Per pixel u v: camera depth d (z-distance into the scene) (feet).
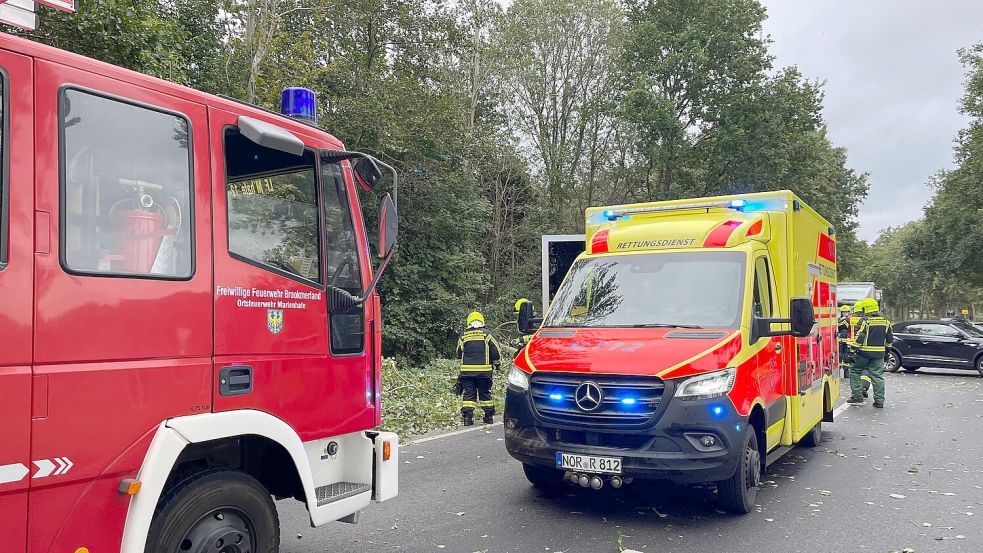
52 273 8.37
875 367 42.16
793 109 95.14
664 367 16.83
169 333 9.62
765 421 19.39
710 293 19.80
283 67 52.75
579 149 102.63
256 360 10.91
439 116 62.39
